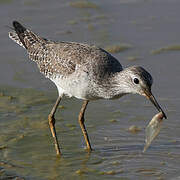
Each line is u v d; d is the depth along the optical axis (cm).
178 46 1934
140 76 1262
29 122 1516
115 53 1897
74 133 1466
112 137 1431
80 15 2230
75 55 1370
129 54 1891
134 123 1494
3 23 2134
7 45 1991
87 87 1340
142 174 1245
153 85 1695
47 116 1552
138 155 1338
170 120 1495
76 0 2373
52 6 2319
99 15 2220
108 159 1327
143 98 1641
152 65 1808
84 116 1545
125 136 1432
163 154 1335
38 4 2336
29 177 1239
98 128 1478
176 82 1706
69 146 1401
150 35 2028
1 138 1426
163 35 2023
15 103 1622
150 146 1380
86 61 1345
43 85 1738
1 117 1538
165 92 1655
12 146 1391
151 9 2247
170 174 1241
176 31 2048
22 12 2245
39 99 1647
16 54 1927
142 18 2169
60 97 1428
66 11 2264
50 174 1259
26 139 1429
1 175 1241
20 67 1842
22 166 1293
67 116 1555
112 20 2167
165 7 2258
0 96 1659
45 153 1364
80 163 1312
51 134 1459
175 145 1377
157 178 1223
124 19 2169
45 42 1491
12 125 1495
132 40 1995
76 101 1644
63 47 1419
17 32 1556
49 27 2108
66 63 1373
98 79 1329
